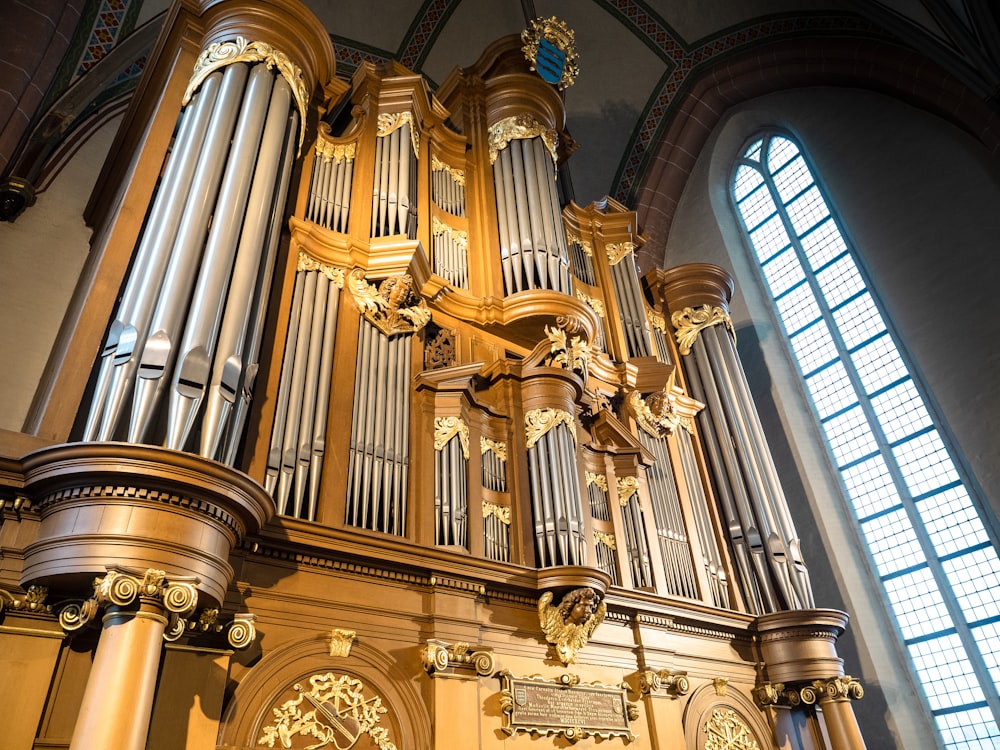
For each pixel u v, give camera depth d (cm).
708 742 747
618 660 721
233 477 447
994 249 1111
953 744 1007
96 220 825
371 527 595
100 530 414
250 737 482
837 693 819
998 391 1054
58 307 851
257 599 524
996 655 991
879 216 1287
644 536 806
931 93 1231
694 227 1553
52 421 486
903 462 1155
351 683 540
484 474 705
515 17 1415
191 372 489
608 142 1552
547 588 656
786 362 1359
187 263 534
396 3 1292
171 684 455
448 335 798
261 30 717
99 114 1006
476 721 576
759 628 857
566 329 818
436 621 594
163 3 998
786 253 1431
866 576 1152
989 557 1025
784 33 1438
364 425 635
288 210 725
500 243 895
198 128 628
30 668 419
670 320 1143
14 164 889
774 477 988
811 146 1439
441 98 1070
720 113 1561
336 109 995
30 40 858
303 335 639
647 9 1466
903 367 1187
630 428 923
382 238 737
